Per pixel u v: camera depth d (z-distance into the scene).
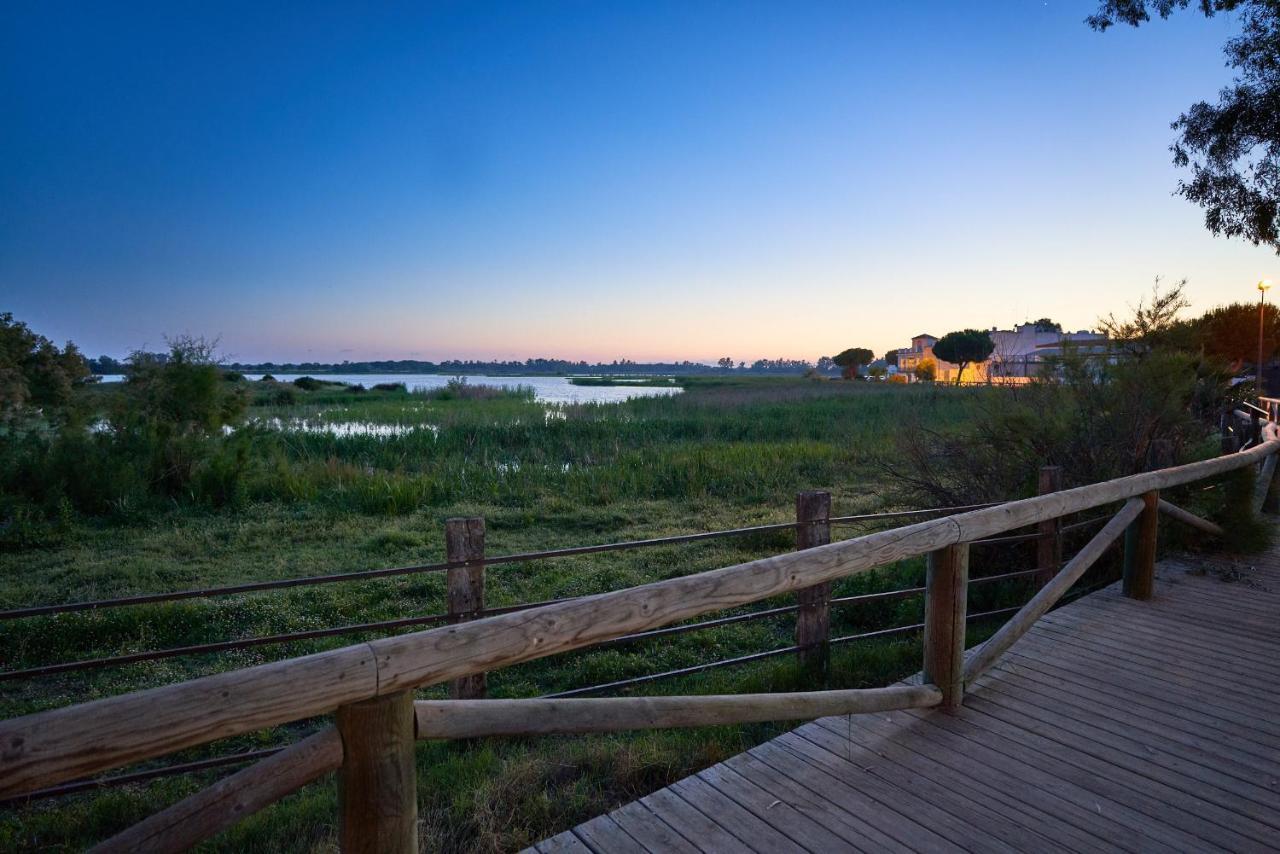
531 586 7.04
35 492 10.33
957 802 2.71
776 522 9.75
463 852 2.79
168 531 9.39
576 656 5.45
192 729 1.38
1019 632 3.81
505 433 18.77
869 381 61.69
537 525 9.91
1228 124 12.06
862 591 6.63
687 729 3.78
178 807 1.51
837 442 16.95
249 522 9.83
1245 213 12.21
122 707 1.32
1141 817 2.62
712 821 2.62
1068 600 5.87
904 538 3.07
